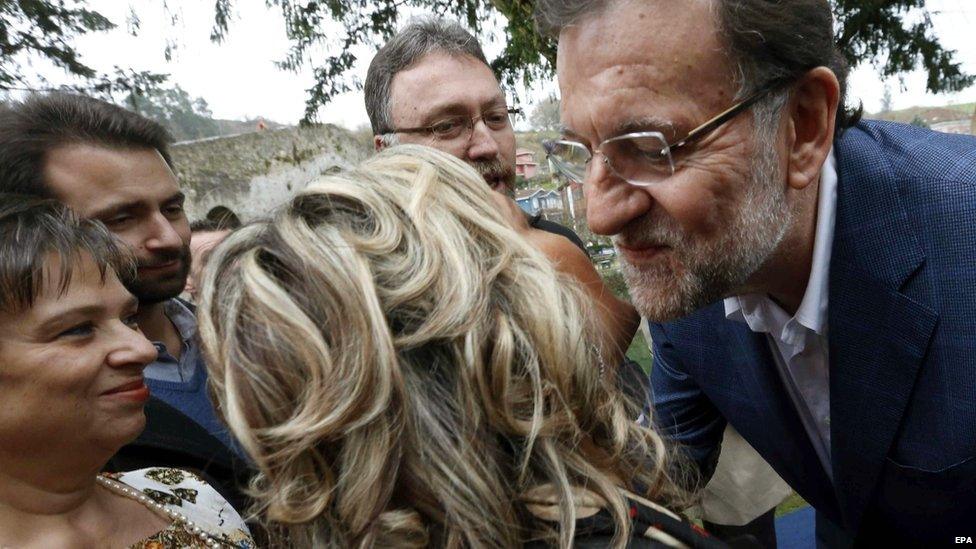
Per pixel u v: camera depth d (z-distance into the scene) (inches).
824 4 39.8
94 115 61.7
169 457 46.0
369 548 24.8
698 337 59.0
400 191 29.9
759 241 40.8
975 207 42.9
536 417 26.1
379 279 27.1
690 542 27.3
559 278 31.1
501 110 76.5
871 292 45.9
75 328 33.2
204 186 316.8
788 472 61.9
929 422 46.8
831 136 41.3
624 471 31.2
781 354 54.1
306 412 24.9
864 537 56.9
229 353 26.9
